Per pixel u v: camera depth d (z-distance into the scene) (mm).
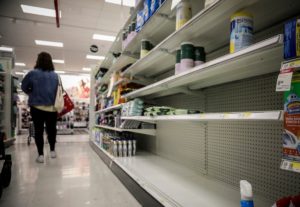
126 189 2023
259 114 838
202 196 1379
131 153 2936
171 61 2355
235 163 1642
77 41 9008
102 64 4988
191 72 1356
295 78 697
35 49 9969
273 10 1193
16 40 8828
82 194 1894
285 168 698
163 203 1273
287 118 713
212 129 1905
